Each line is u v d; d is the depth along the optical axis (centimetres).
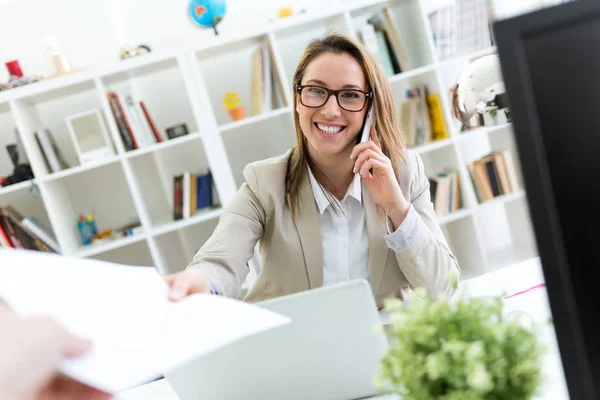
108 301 77
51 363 47
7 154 356
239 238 176
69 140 357
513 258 378
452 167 365
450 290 150
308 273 178
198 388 102
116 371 59
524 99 53
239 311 77
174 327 73
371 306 100
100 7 353
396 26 375
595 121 53
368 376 104
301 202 180
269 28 330
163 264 339
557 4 52
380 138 183
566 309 55
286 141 376
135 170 354
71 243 337
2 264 77
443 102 349
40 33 351
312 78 175
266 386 103
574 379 56
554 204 54
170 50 323
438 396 59
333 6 333
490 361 57
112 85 356
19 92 313
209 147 336
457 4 350
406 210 166
